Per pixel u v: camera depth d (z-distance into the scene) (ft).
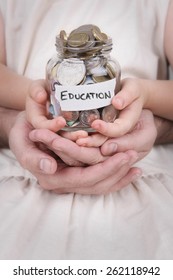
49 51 2.56
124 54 2.56
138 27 2.59
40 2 2.53
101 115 1.86
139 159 2.12
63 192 2.11
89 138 1.88
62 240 1.84
